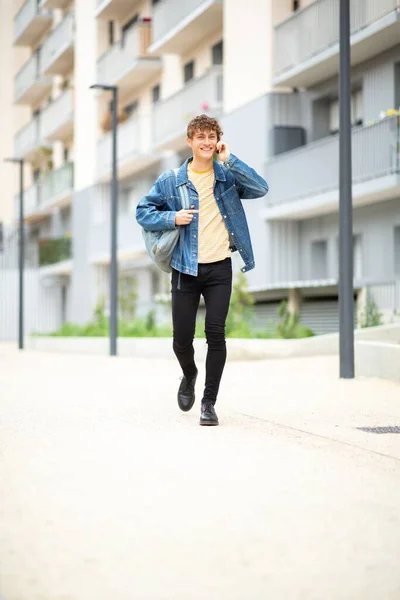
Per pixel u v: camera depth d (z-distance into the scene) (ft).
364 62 71.56
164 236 22.03
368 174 66.69
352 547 11.77
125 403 27.76
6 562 11.08
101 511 13.56
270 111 79.30
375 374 37.09
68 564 11.02
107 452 18.28
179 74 103.14
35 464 17.10
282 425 22.44
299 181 75.46
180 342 22.89
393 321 60.49
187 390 24.23
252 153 81.92
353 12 68.08
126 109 121.70
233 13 84.84
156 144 101.14
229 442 19.48
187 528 12.65
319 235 78.64
